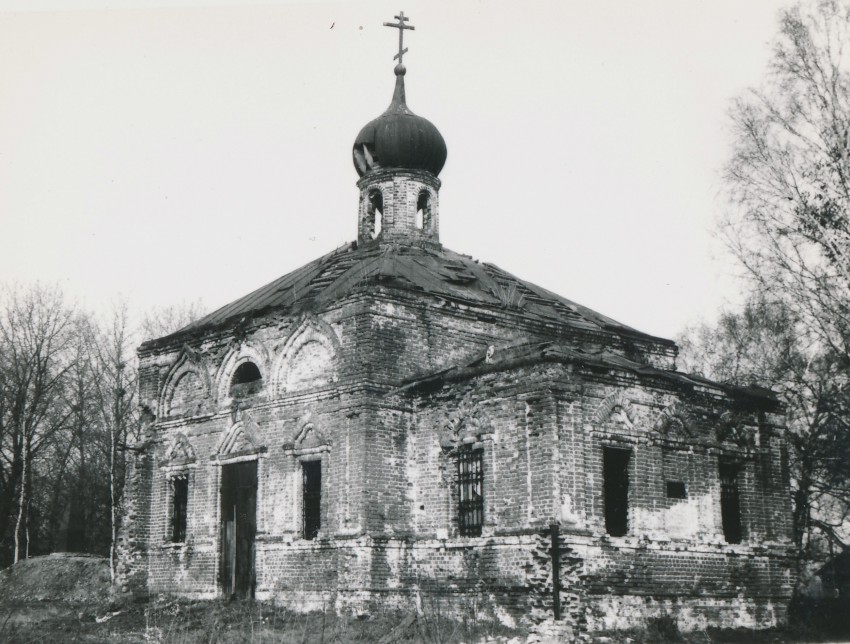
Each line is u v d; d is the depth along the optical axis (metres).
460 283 25.89
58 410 44.97
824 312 24.98
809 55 24.31
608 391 19.92
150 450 27.78
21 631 20.22
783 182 24.53
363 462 21.31
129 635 19.67
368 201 29.56
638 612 19.09
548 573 18.33
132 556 26.98
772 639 19.80
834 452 29.75
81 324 45.03
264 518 23.75
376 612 20.66
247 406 24.97
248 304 27.89
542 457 18.89
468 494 20.88
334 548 21.67
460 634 18.22
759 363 32.72
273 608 22.36
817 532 34.50
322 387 22.86
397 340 22.52
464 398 21.05
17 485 41.91
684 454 20.92
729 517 21.86
